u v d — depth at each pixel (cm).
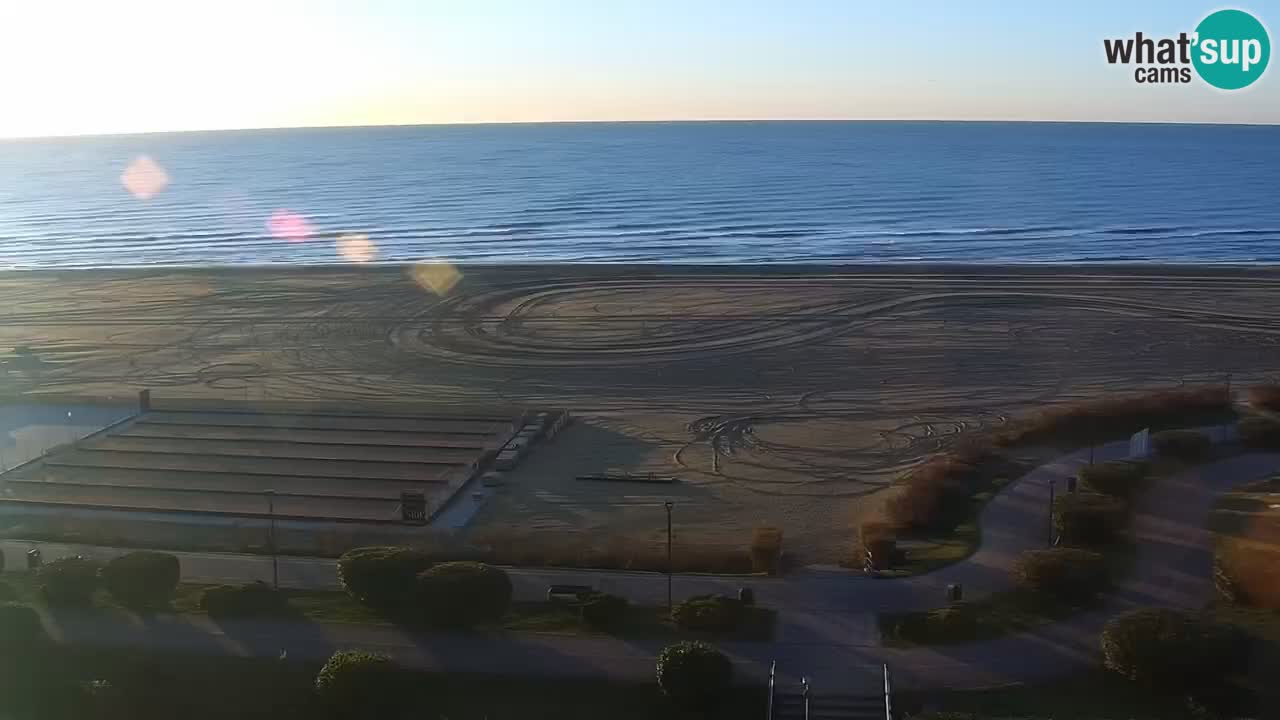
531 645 2833
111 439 5106
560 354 6888
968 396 5756
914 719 2420
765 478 4525
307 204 18862
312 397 6012
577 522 3984
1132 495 3784
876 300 8238
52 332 7869
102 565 3231
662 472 4612
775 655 2739
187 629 2961
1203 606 2948
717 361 6631
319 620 3011
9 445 5172
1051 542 3469
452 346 7156
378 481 4469
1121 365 6316
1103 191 18750
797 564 3509
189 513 4078
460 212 16750
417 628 2938
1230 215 14912
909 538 3666
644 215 15725
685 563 3456
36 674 2745
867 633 2855
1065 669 2638
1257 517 3566
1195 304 7894
